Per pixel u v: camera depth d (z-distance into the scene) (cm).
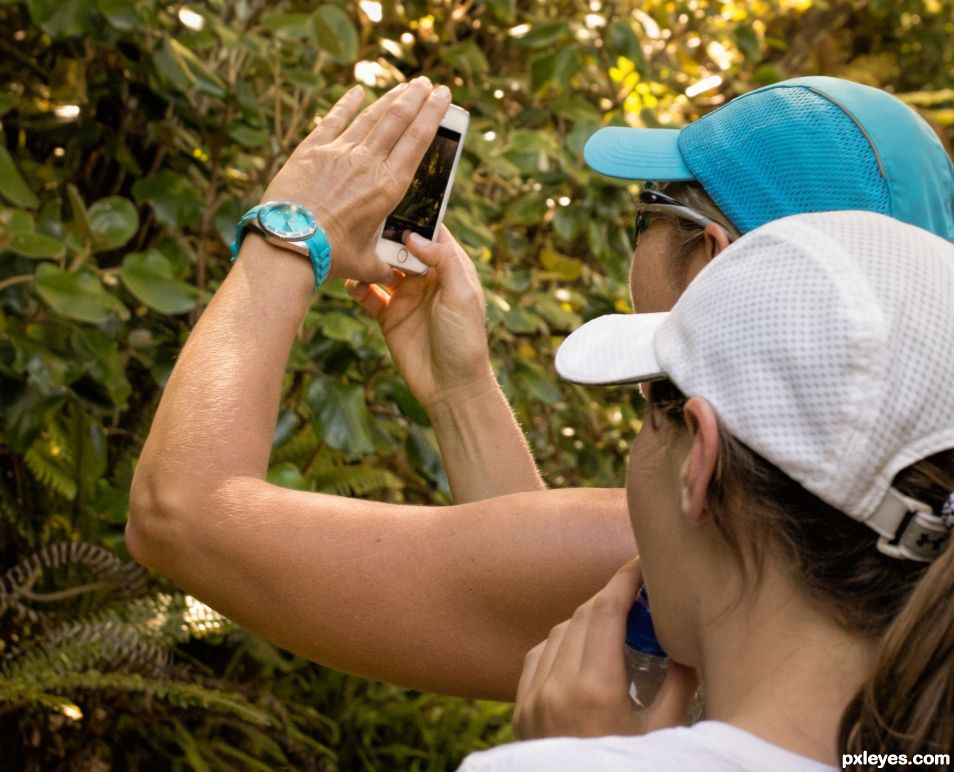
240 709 218
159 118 237
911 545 73
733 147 113
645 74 269
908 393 72
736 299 77
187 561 112
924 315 73
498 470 146
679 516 82
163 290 198
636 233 123
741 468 76
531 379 251
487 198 279
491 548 115
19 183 194
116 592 229
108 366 199
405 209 144
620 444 311
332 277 126
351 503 117
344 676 284
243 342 116
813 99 111
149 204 237
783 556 77
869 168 107
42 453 228
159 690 214
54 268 187
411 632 115
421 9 268
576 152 256
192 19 212
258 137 223
